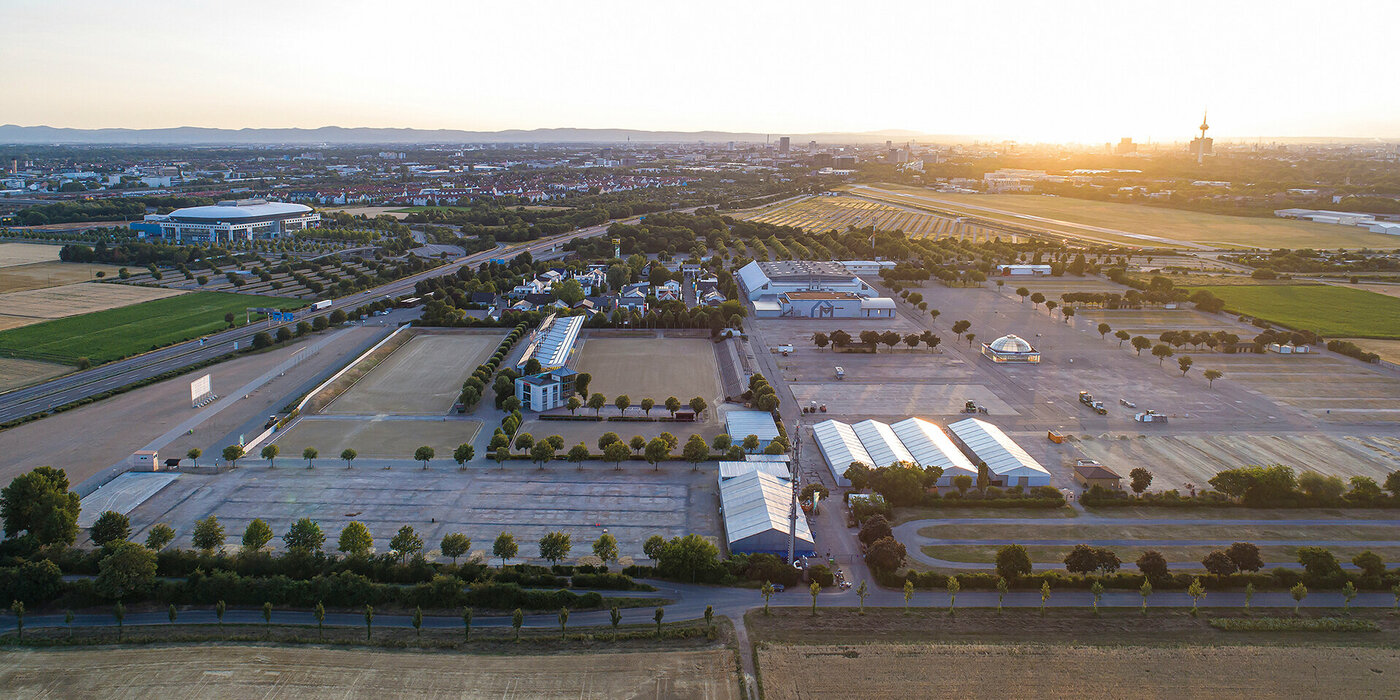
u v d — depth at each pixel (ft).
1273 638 350.02
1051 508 479.00
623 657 332.19
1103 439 590.96
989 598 385.09
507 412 634.43
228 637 342.85
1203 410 653.30
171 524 443.32
